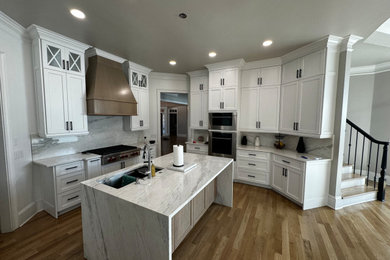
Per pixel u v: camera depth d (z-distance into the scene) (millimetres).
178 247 1914
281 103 3338
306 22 2057
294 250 1868
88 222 1611
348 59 2469
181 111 13055
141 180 1721
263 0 1661
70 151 2994
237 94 3549
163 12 1865
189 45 2736
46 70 2354
